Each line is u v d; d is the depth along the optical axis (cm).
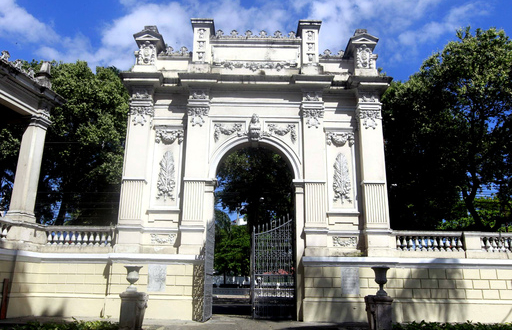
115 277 1488
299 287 1520
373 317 1052
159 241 1579
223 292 4216
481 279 1485
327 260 1495
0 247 1346
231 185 2942
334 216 1606
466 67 1997
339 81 1716
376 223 1551
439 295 1469
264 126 1695
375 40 1766
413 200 2317
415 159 2236
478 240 1534
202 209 1573
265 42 1797
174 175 1653
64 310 1479
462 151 2108
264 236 1656
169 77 1719
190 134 1650
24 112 1542
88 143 2433
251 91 1727
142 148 1631
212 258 1590
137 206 1569
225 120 1698
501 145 2042
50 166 2608
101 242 1605
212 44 1797
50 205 2819
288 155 1664
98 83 2608
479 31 2073
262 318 1552
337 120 1712
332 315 1453
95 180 2641
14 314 1380
